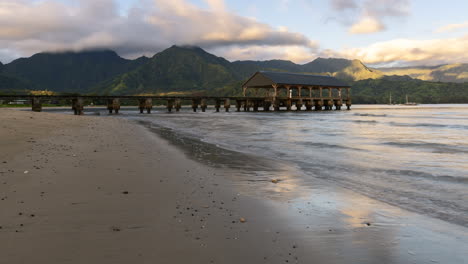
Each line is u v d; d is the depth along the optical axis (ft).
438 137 76.84
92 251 14.08
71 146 47.14
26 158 34.81
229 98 323.98
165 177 30.71
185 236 16.34
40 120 87.04
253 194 25.89
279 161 43.29
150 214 19.56
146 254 14.05
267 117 198.18
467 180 32.40
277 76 334.44
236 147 58.44
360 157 47.32
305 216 20.52
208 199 23.77
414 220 20.35
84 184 26.03
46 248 14.23
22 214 18.44
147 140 65.72
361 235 17.48
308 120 161.48
